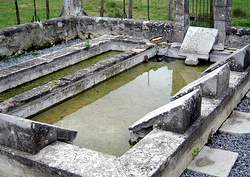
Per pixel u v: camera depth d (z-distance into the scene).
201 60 11.63
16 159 5.30
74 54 11.59
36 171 5.16
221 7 11.41
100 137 7.23
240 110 7.92
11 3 19.62
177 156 5.44
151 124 6.28
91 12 17.89
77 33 14.73
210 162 5.99
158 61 11.89
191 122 6.05
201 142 6.33
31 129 5.13
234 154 6.19
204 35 11.74
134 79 10.41
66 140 5.87
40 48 13.48
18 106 7.82
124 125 7.71
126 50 12.85
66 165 5.00
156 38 12.84
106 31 14.09
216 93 7.03
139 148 5.40
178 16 12.23
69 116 8.22
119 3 19.61
